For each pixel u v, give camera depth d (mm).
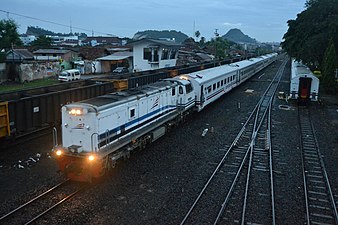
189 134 17672
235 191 10883
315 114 23719
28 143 15031
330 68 33562
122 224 8703
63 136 11242
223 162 13523
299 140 16922
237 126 19547
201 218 9109
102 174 11125
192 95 20625
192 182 11484
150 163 13188
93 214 9148
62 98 17000
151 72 31766
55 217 8898
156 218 9039
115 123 12094
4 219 8633
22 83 39031
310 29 38125
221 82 27766
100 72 55031
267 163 13578
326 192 10977
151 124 15055
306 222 9047
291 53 49000
